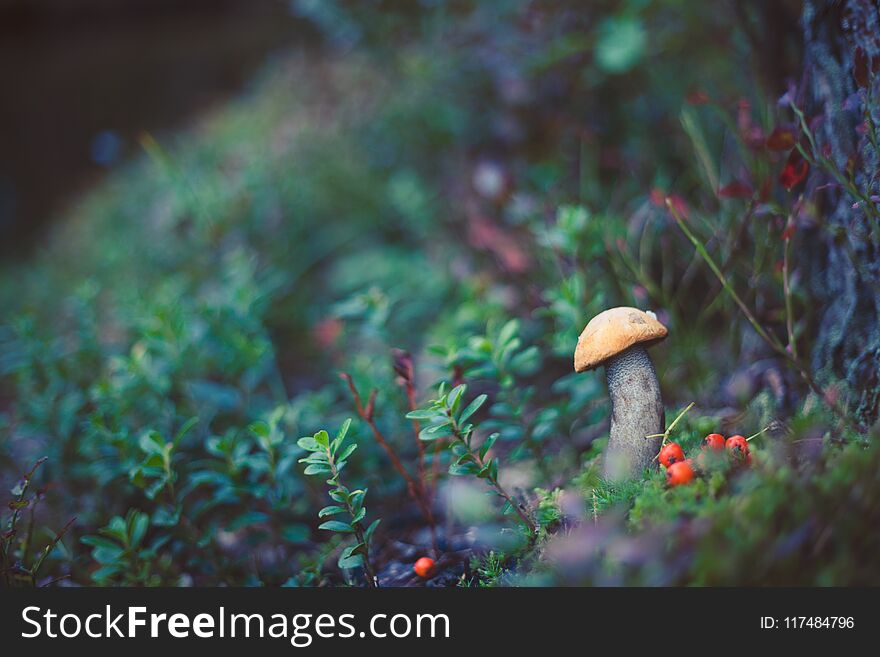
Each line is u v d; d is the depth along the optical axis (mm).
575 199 971
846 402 663
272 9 2355
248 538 721
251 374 872
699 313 858
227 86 2613
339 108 1604
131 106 2857
